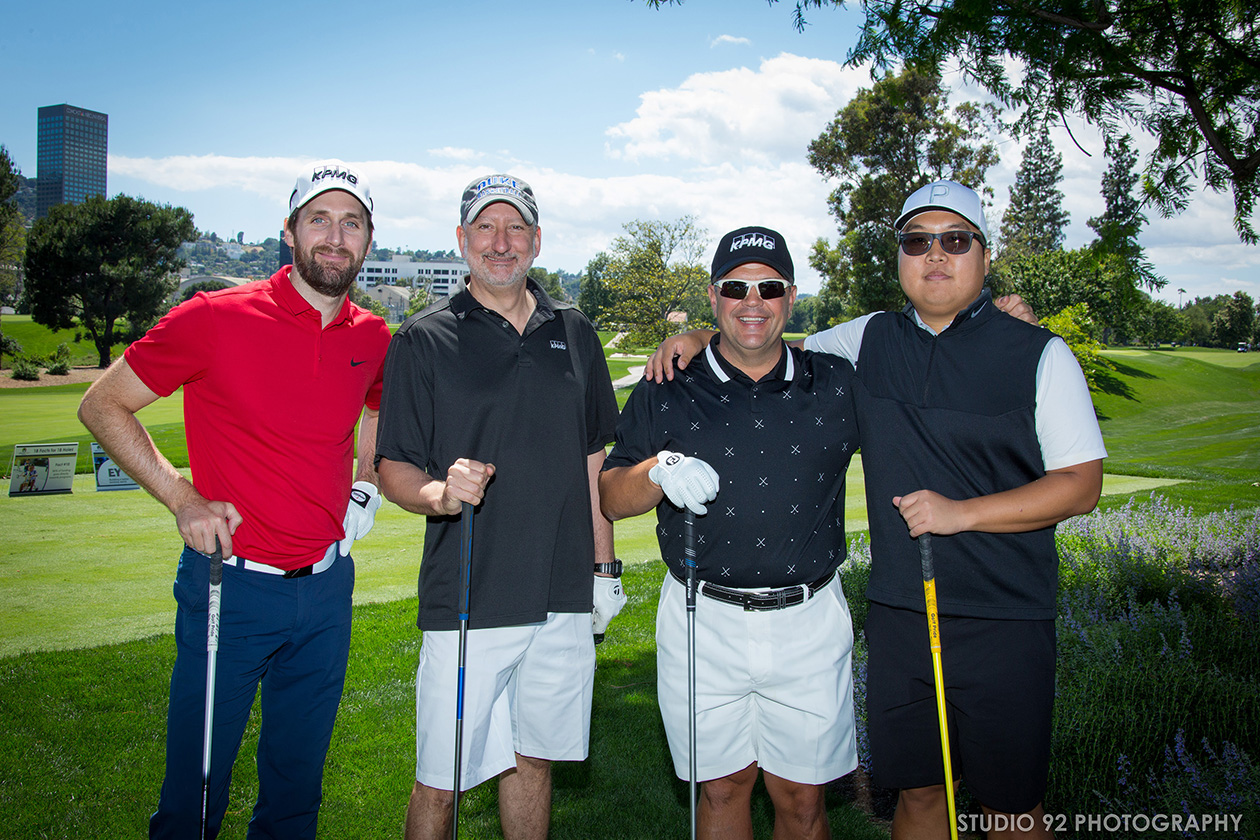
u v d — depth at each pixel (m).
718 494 2.47
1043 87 5.10
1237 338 81.38
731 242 2.47
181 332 2.48
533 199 2.66
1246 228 4.91
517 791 2.80
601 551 2.95
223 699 2.56
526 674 2.71
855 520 8.70
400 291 149.62
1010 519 2.20
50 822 3.09
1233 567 5.38
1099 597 4.32
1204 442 19.95
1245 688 3.35
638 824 3.15
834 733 2.52
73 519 8.69
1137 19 4.82
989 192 30.36
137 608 5.76
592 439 2.91
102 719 3.94
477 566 2.57
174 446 13.46
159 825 2.52
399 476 2.52
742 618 2.51
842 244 32.25
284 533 2.56
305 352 2.61
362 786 3.43
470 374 2.57
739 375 2.50
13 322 66.81
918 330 2.48
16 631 5.25
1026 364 2.32
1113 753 3.07
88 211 50.34
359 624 5.35
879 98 29.34
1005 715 2.34
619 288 34.47
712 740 2.59
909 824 2.59
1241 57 4.55
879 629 2.53
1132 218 5.14
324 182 2.58
